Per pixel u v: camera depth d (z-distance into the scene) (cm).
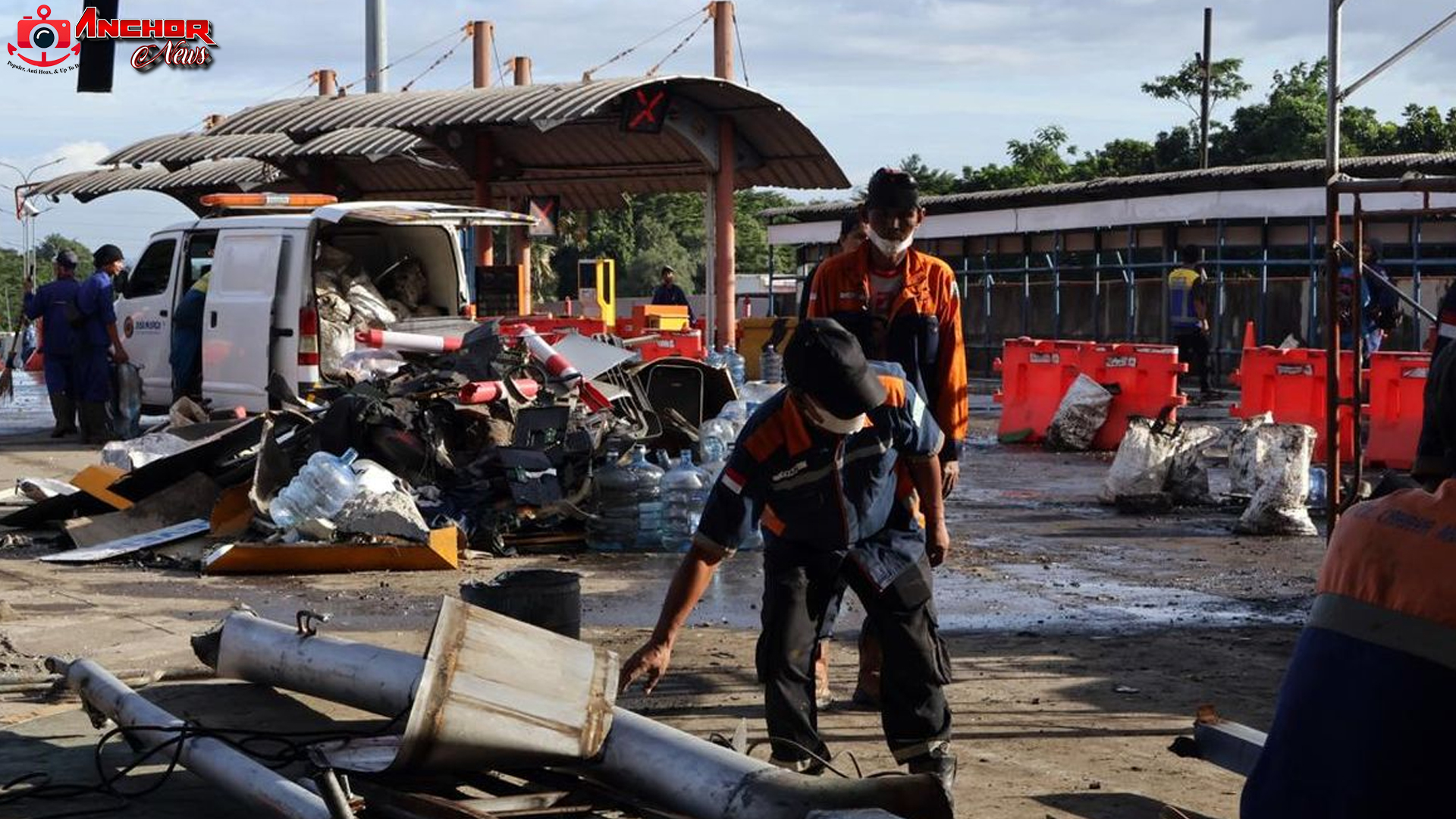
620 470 1065
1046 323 3303
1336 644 291
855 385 458
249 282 1596
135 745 550
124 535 1061
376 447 1072
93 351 1744
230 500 1053
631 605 874
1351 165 2445
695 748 456
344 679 568
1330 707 289
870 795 415
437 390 1106
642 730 474
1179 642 788
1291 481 1156
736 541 475
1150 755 584
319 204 1748
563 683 479
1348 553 295
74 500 1107
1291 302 2770
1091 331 3159
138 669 712
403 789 480
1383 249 2544
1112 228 3067
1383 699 282
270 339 1566
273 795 455
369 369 1381
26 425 2019
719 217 2523
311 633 605
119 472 1114
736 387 1334
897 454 501
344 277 1603
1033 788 541
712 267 2534
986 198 3195
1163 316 2895
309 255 1553
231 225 1638
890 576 490
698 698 659
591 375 1191
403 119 2391
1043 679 705
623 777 469
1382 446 1605
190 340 1655
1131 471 1289
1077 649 770
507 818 457
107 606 866
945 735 503
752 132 2545
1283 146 5166
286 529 995
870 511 488
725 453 1208
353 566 972
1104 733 615
